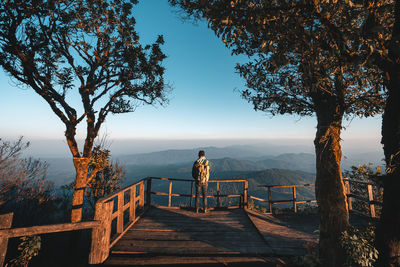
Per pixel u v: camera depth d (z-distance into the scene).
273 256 3.77
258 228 5.08
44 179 8.11
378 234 2.84
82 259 5.04
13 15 4.96
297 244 4.27
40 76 5.71
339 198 3.64
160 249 3.86
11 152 6.40
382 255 2.73
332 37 2.38
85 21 6.35
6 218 2.43
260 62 2.84
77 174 6.20
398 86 2.50
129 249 3.79
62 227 2.77
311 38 2.50
